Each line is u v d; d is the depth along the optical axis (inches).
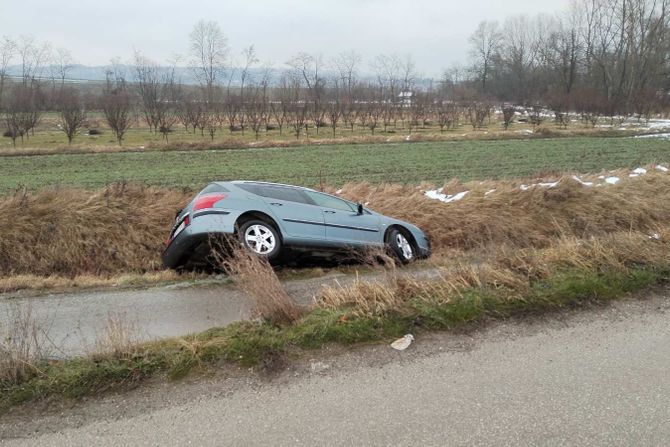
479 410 108.2
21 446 97.7
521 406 109.7
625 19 2429.9
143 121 1951.3
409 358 131.6
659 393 114.7
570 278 179.9
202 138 1402.6
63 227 312.2
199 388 117.6
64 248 306.8
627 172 470.0
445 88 2974.9
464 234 347.6
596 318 156.9
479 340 141.9
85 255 310.3
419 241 305.6
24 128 1334.9
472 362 129.6
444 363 129.0
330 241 263.3
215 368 125.3
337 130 1668.3
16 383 116.0
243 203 244.4
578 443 97.7
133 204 343.0
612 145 1048.2
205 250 239.1
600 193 386.0
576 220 358.3
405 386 118.1
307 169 721.0
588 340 142.0
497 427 102.3
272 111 1793.8
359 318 148.0
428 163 790.5
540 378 121.4
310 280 235.1
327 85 2539.4
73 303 197.0
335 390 116.5
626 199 383.2
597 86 2571.4
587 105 1818.4
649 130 1418.6
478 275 178.1
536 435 100.0
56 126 1781.5
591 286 173.9
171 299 199.5
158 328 162.2
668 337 143.9
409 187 423.8
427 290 168.6
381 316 149.8
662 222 367.6
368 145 1141.7
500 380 120.6
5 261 293.4
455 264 213.0
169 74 2564.0
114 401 112.6
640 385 118.1
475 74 3538.4
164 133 1406.3
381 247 264.2
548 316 157.6
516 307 160.7
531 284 176.2
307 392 115.8
